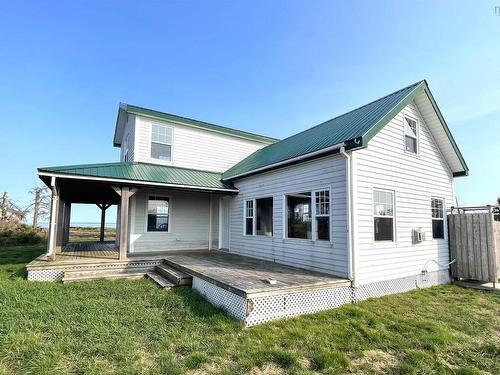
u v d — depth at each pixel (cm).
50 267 705
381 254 647
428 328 430
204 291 580
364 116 736
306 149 718
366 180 631
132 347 335
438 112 800
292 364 311
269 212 867
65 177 719
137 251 1030
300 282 524
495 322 472
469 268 807
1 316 422
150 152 1095
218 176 1147
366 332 407
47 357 302
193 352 328
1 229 1703
